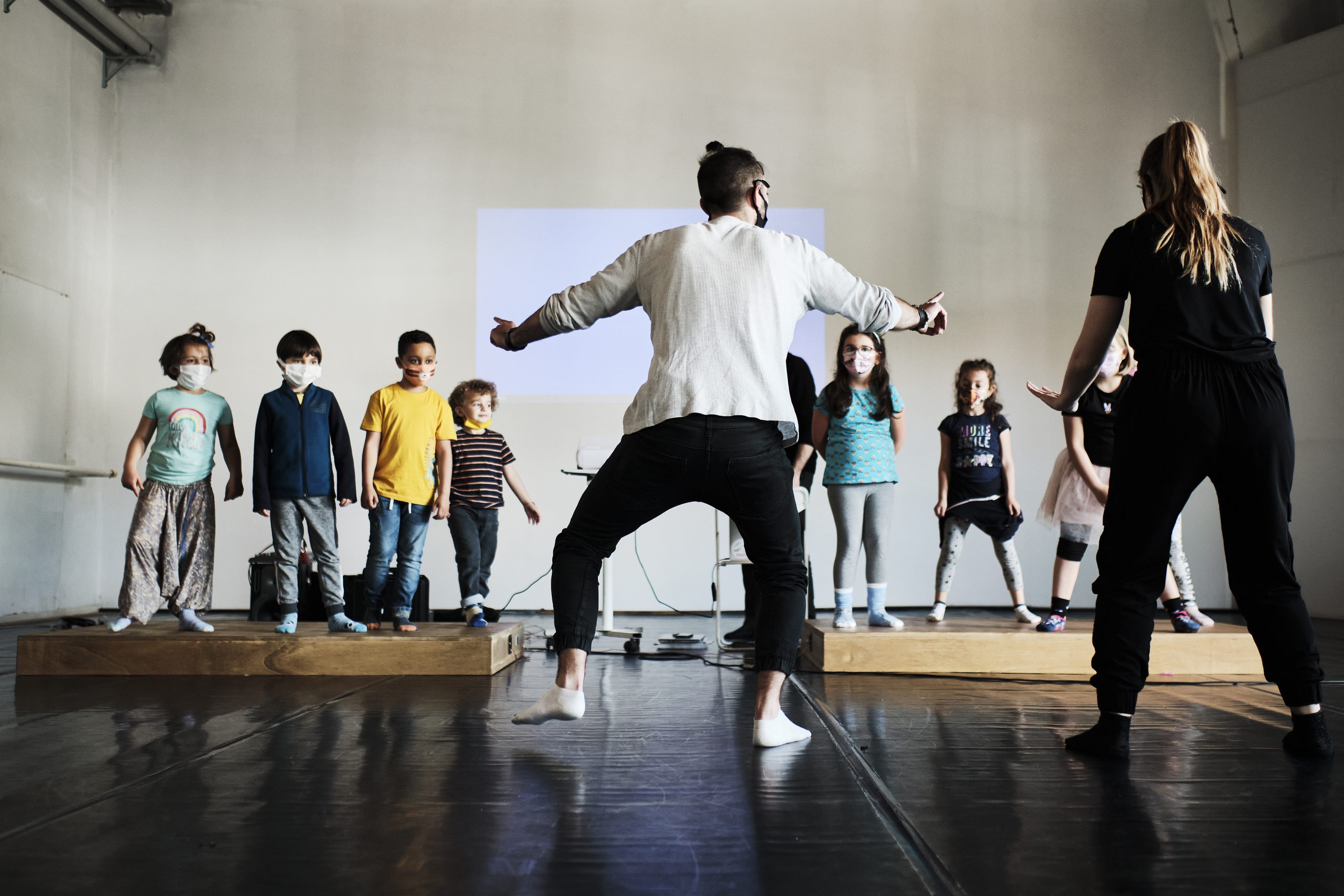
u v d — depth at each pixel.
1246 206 6.60
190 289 6.49
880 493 3.43
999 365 6.55
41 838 1.29
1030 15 6.71
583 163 6.59
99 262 6.41
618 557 6.36
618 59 6.64
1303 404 6.26
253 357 6.45
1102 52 6.69
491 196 6.56
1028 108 6.67
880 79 6.67
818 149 6.63
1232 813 1.41
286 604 3.24
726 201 2.02
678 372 1.79
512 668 3.26
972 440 3.74
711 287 1.83
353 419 6.43
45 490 5.85
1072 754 1.83
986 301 6.57
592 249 6.55
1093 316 1.96
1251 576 1.85
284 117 6.58
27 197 5.71
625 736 2.02
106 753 1.83
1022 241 6.61
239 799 1.50
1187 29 6.71
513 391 6.43
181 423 3.24
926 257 6.58
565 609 1.94
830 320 6.46
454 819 1.39
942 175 6.63
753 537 1.88
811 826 1.35
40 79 5.83
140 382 6.44
